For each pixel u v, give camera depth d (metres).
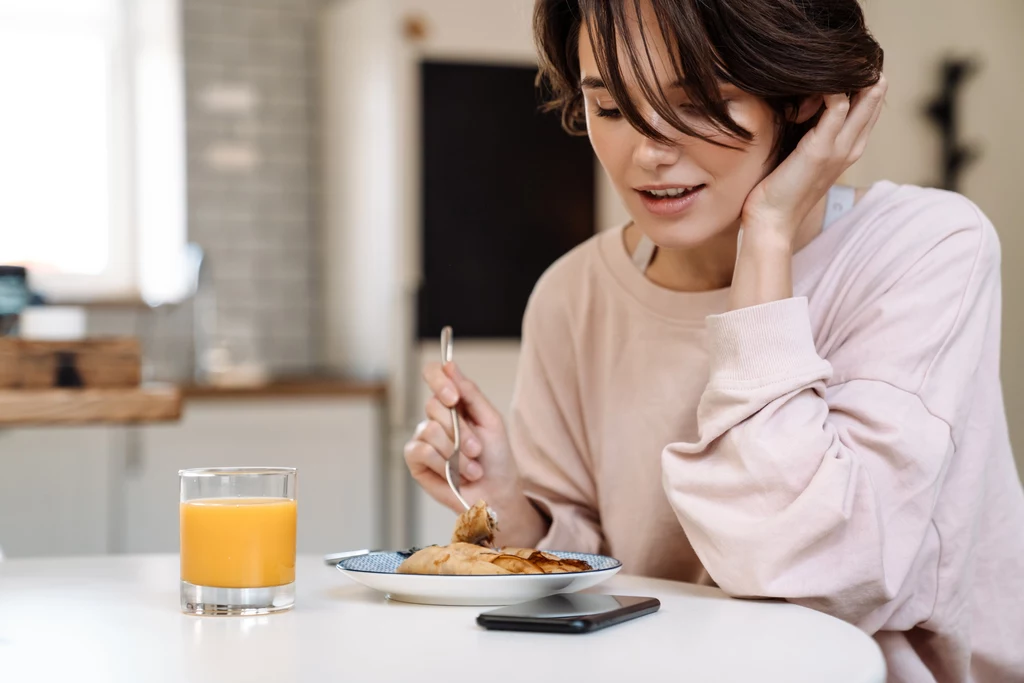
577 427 1.36
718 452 1.03
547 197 3.68
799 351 1.02
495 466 1.23
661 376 1.25
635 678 0.69
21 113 4.25
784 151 1.13
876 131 3.09
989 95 3.15
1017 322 3.09
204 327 4.36
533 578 0.90
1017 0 3.15
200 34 4.45
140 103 4.38
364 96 4.02
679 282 1.27
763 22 1.00
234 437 3.51
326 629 0.83
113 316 4.28
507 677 0.69
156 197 4.39
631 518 1.27
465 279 3.62
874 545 0.96
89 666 0.72
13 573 1.11
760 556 0.96
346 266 4.23
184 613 0.90
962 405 1.05
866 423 1.02
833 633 0.81
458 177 3.61
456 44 3.60
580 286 1.36
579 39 1.11
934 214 1.13
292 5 4.54
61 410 1.69
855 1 1.10
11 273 2.00
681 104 1.02
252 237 4.52
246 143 4.51
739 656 0.74
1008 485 1.16
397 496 3.58
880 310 1.08
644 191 1.08
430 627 0.83
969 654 1.11
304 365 4.56
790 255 1.07
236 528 0.88
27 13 4.25
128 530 3.43
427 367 1.24
